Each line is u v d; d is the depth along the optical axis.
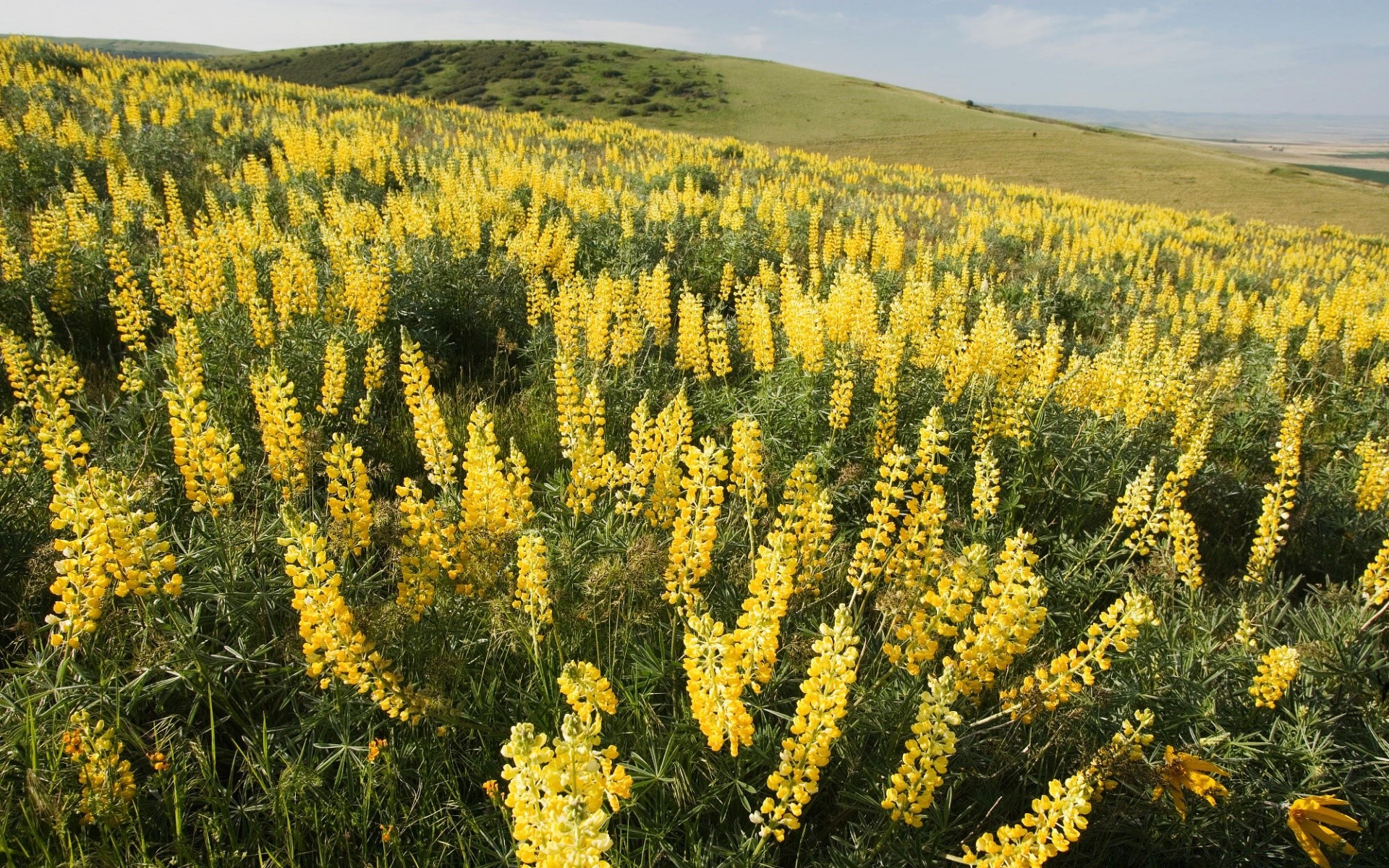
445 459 3.55
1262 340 9.84
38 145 11.46
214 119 16.84
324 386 4.69
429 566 2.88
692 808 2.57
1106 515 5.16
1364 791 2.83
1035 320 9.38
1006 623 2.47
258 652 2.83
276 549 3.41
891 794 2.15
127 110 14.97
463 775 2.64
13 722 2.56
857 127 58.94
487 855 2.45
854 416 5.52
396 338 6.39
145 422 4.64
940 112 66.94
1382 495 5.05
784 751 2.12
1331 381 8.47
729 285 8.41
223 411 4.84
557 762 1.57
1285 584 4.95
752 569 3.58
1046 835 2.00
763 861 2.30
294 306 6.00
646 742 2.71
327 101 25.78
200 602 3.04
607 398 5.83
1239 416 6.75
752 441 3.46
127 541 2.42
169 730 2.69
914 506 3.26
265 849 2.39
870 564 3.19
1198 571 4.07
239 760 2.77
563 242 8.48
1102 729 2.84
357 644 2.40
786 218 12.43
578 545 3.50
